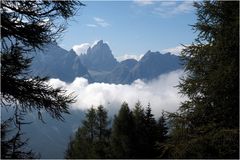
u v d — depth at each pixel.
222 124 10.96
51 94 6.97
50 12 6.90
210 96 10.99
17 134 6.68
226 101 10.72
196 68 11.68
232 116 10.73
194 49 11.54
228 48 10.61
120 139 36.41
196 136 11.27
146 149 36.56
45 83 6.94
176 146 11.56
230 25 10.72
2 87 6.67
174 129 11.84
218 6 11.36
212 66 11.47
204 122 11.64
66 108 7.09
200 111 11.23
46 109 7.09
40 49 6.93
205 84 11.16
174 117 11.91
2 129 6.54
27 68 6.84
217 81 10.51
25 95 6.87
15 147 6.55
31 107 7.03
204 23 11.72
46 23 6.80
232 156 10.59
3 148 6.41
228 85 10.43
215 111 11.10
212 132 10.88
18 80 6.78
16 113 6.86
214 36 11.48
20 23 6.62
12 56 6.61
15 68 6.74
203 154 11.13
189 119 11.69
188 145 11.25
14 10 6.62
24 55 6.81
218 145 10.70
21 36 6.70
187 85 11.55
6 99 6.85
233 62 10.38
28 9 6.69
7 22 6.50
